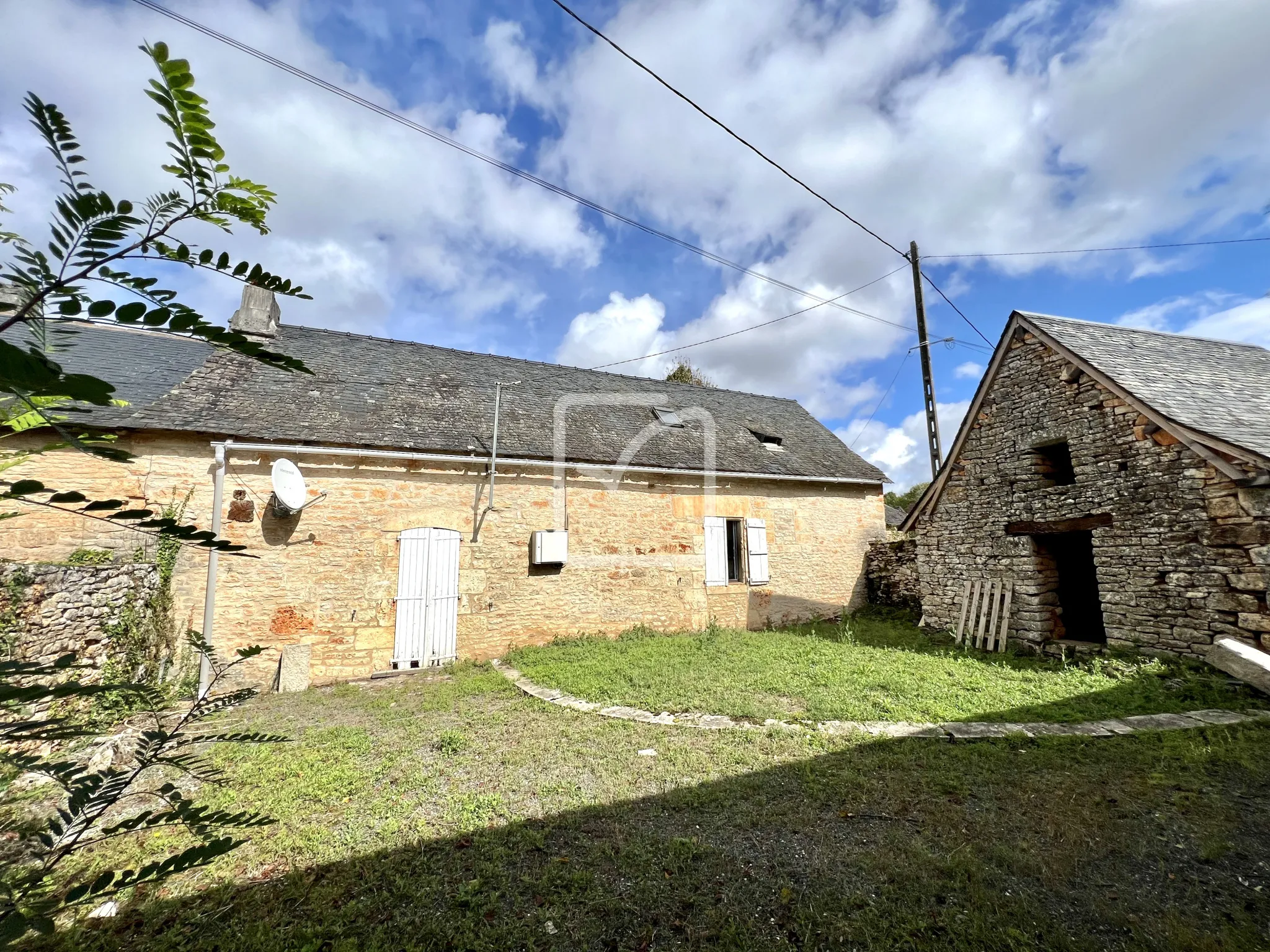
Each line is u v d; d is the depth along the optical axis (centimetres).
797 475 1132
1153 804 342
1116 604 682
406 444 804
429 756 449
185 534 96
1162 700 525
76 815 112
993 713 509
